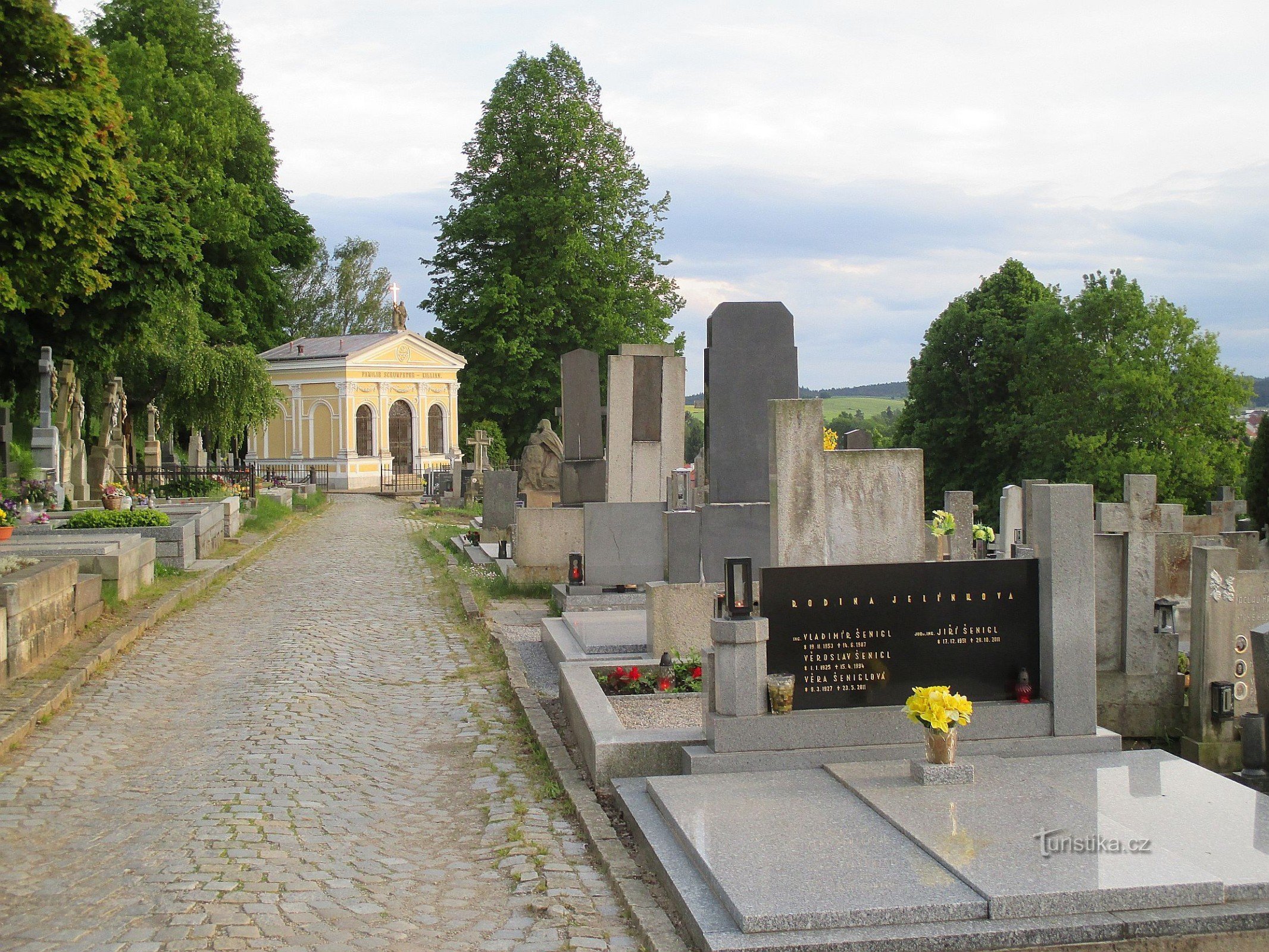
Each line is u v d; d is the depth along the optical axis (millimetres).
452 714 10406
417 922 5723
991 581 8047
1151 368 44969
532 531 17953
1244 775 8906
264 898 5906
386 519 35969
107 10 42719
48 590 11734
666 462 17500
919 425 52406
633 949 5430
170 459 41719
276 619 15562
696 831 6281
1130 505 10141
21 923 5602
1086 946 5238
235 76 45688
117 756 8727
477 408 50656
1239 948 5367
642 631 12414
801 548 9016
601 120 50344
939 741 7078
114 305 25906
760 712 7727
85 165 17969
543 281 48812
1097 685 10195
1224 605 9820
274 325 50719
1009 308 51750
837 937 5145
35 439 24875
